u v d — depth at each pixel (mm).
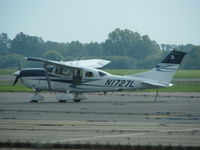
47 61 102750
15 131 60781
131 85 107312
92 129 62812
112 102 105688
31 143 51562
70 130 61844
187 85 187125
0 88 157500
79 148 50188
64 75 107500
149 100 111812
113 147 50719
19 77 109312
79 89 107688
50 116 76500
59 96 105688
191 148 50438
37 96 105688
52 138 56062
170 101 108625
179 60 106625
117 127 64812
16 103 101438
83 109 88188
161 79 107188
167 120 72625
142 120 72438
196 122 70375
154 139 56156
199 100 111625
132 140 55438
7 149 49500
